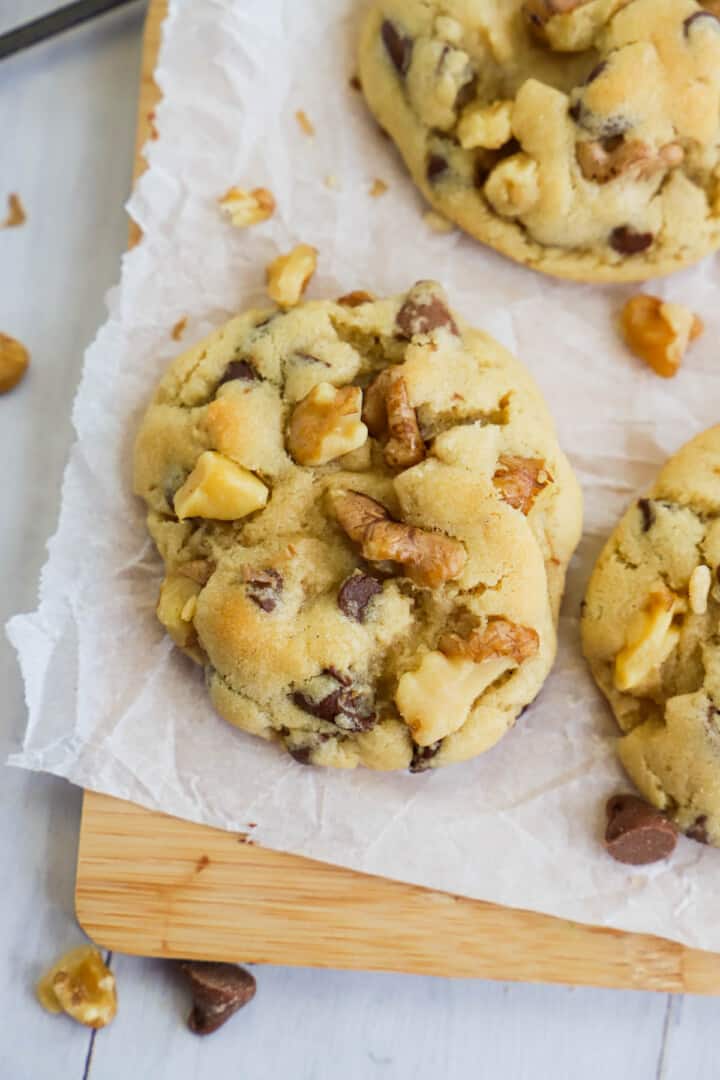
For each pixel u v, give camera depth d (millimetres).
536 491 407
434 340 414
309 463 405
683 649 408
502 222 427
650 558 412
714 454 417
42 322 448
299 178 438
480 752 409
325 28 440
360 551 403
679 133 414
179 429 413
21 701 435
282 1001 430
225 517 407
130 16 456
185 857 415
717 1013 431
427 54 420
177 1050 427
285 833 415
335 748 408
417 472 402
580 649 423
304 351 414
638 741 412
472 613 401
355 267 436
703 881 414
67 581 420
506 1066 428
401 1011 430
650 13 412
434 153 426
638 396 436
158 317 431
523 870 413
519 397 416
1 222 450
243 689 406
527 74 421
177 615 409
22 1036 426
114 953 429
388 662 404
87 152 454
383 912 414
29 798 432
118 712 418
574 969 413
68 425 445
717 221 424
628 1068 428
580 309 438
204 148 435
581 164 417
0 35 445
